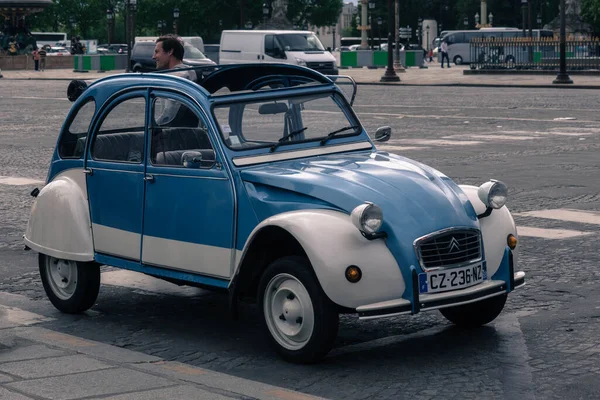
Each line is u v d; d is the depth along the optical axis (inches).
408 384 249.6
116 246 312.5
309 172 276.7
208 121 287.4
